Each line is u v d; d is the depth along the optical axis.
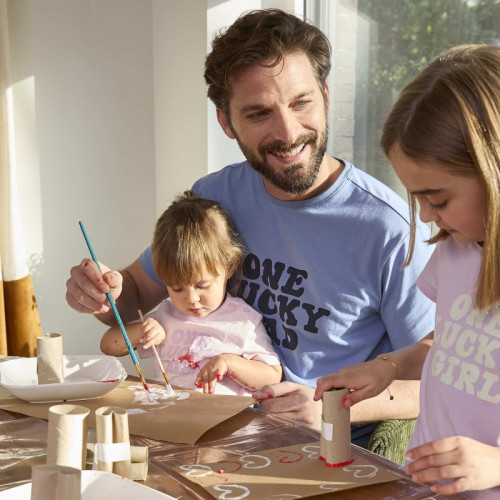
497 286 1.12
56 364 1.46
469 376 1.21
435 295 1.42
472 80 1.10
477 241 1.20
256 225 1.81
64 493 0.84
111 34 2.96
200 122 2.67
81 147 3.03
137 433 1.23
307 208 1.70
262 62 1.56
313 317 1.71
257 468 1.09
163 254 1.82
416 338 1.65
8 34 2.91
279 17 1.61
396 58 2.38
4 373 1.51
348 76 2.55
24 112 3.01
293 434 1.23
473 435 1.20
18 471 1.08
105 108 3.01
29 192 3.04
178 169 2.82
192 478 1.06
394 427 1.54
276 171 1.63
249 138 1.63
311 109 1.59
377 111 2.46
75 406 1.05
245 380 1.71
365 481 1.05
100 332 3.11
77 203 3.06
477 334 1.21
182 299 1.84
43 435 1.23
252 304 1.84
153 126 2.97
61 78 3.00
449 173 1.10
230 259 1.82
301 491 1.02
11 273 2.89
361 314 1.69
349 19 2.53
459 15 2.18
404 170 1.16
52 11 2.97
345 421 1.11
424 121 1.12
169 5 2.77
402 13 2.35
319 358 1.72
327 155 1.75
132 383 1.52
